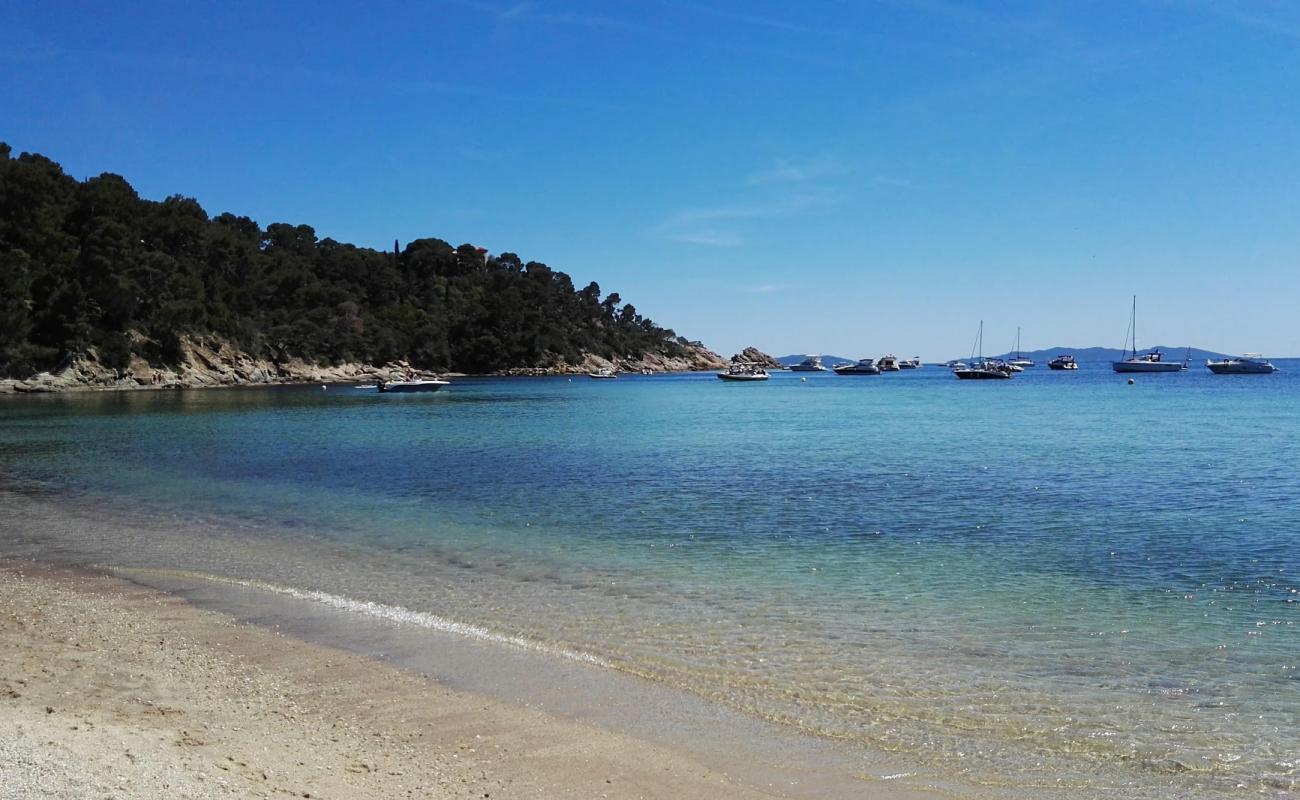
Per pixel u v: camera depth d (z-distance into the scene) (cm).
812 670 1152
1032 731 961
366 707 1009
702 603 1489
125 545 1981
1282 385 13062
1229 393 10731
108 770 742
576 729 958
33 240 11669
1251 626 1350
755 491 2844
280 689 1062
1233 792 823
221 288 15038
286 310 16475
